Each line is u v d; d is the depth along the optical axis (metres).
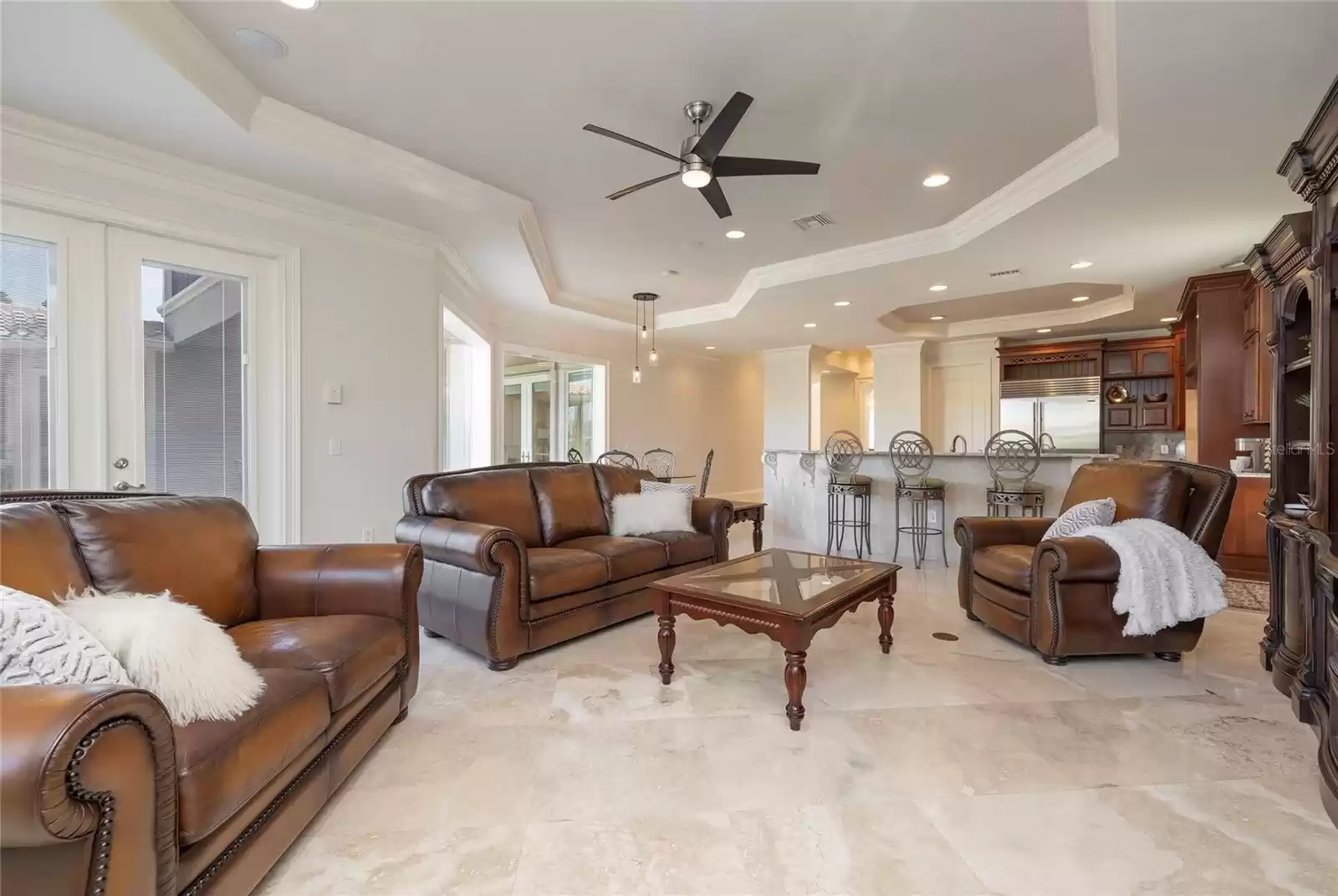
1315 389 2.32
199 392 3.30
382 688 2.10
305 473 3.67
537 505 3.79
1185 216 3.65
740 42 2.32
